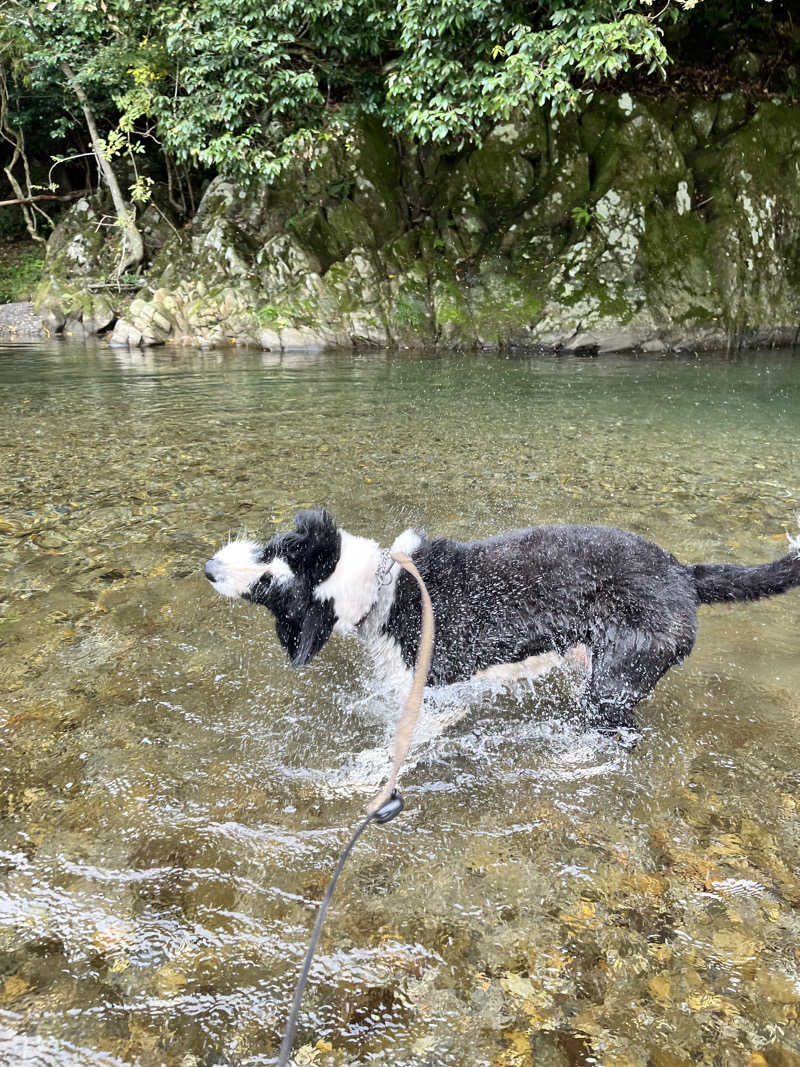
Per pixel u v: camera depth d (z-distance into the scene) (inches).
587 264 279.1
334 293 281.7
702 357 262.7
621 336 271.1
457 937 40.4
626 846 46.8
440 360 250.2
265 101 273.9
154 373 217.0
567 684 64.2
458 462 125.1
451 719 59.6
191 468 120.0
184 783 51.3
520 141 296.4
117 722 57.2
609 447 136.4
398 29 263.3
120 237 327.0
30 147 395.9
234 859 45.1
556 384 204.4
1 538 90.3
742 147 296.4
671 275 282.5
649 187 287.7
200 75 267.1
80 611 73.2
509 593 54.2
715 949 39.8
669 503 104.6
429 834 47.7
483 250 296.4
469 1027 35.9
